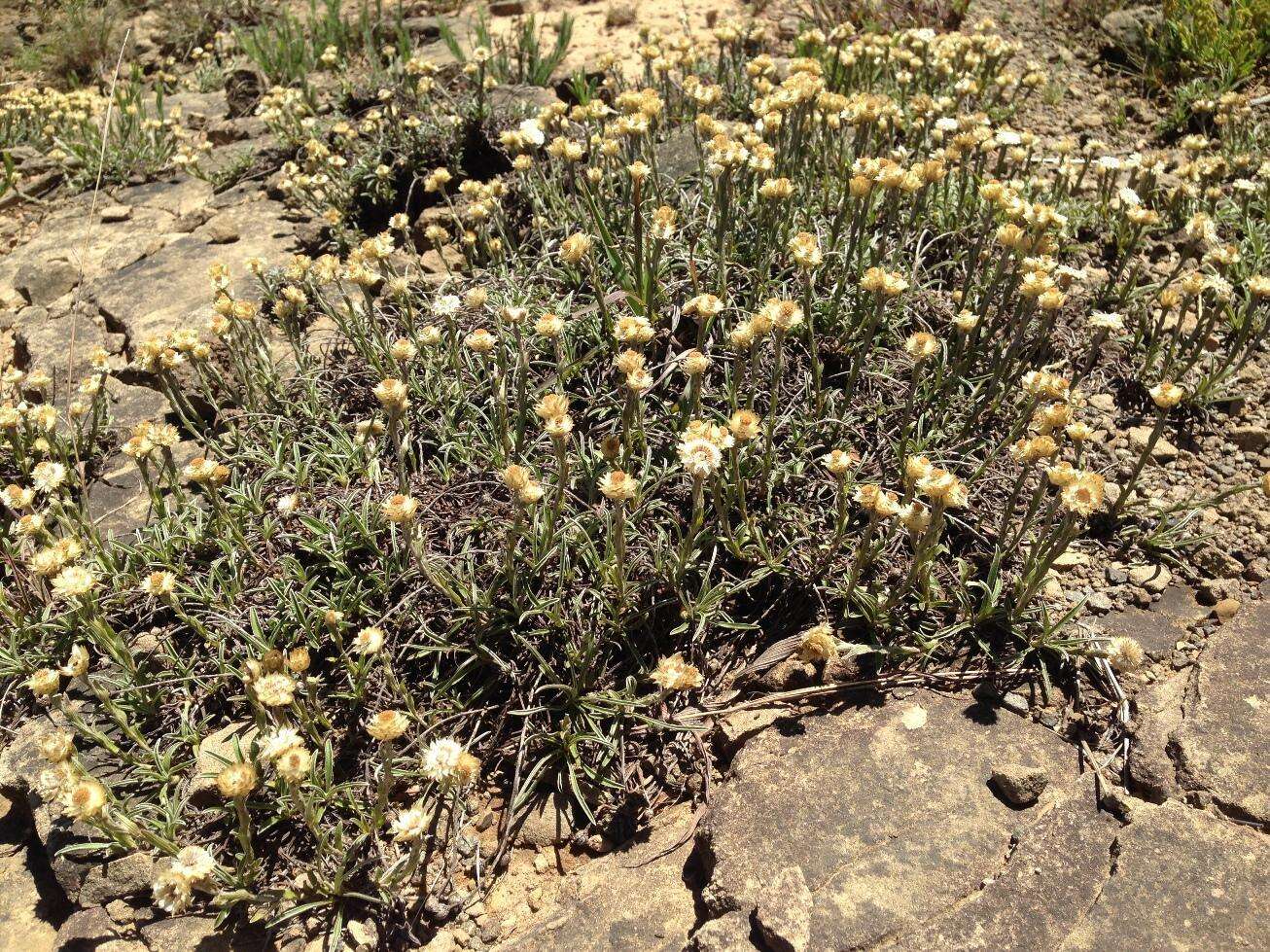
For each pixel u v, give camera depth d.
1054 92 1.23
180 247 1.15
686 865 0.54
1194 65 1.21
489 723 0.61
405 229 0.92
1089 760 0.55
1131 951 0.45
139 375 0.93
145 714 0.64
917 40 1.17
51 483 0.67
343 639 0.64
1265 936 0.45
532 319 0.79
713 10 1.54
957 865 0.50
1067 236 0.92
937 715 0.58
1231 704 0.55
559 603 0.62
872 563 0.63
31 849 0.64
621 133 0.85
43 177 1.41
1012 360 0.71
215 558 0.71
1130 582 0.65
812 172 0.93
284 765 0.50
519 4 1.68
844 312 0.77
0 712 0.67
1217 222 0.94
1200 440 0.75
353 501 0.70
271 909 0.55
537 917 0.54
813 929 0.47
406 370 0.75
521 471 0.56
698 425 0.57
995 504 0.67
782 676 0.60
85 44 1.91
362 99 1.40
